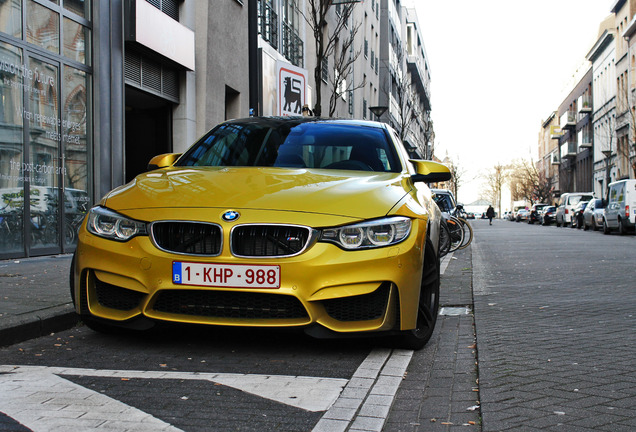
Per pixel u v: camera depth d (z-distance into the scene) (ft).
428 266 15.10
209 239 12.81
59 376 11.73
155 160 17.57
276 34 62.69
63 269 26.30
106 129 37.63
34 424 9.14
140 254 12.95
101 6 36.96
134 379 11.58
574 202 138.62
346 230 12.85
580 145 225.15
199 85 46.65
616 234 89.76
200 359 13.09
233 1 51.75
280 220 12.69
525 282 27.86
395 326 13.30
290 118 19.75
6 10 29.99
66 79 34.68
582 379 11.99
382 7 149.69
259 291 12.51
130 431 8.96
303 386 11.33
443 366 13.28
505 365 13.10
